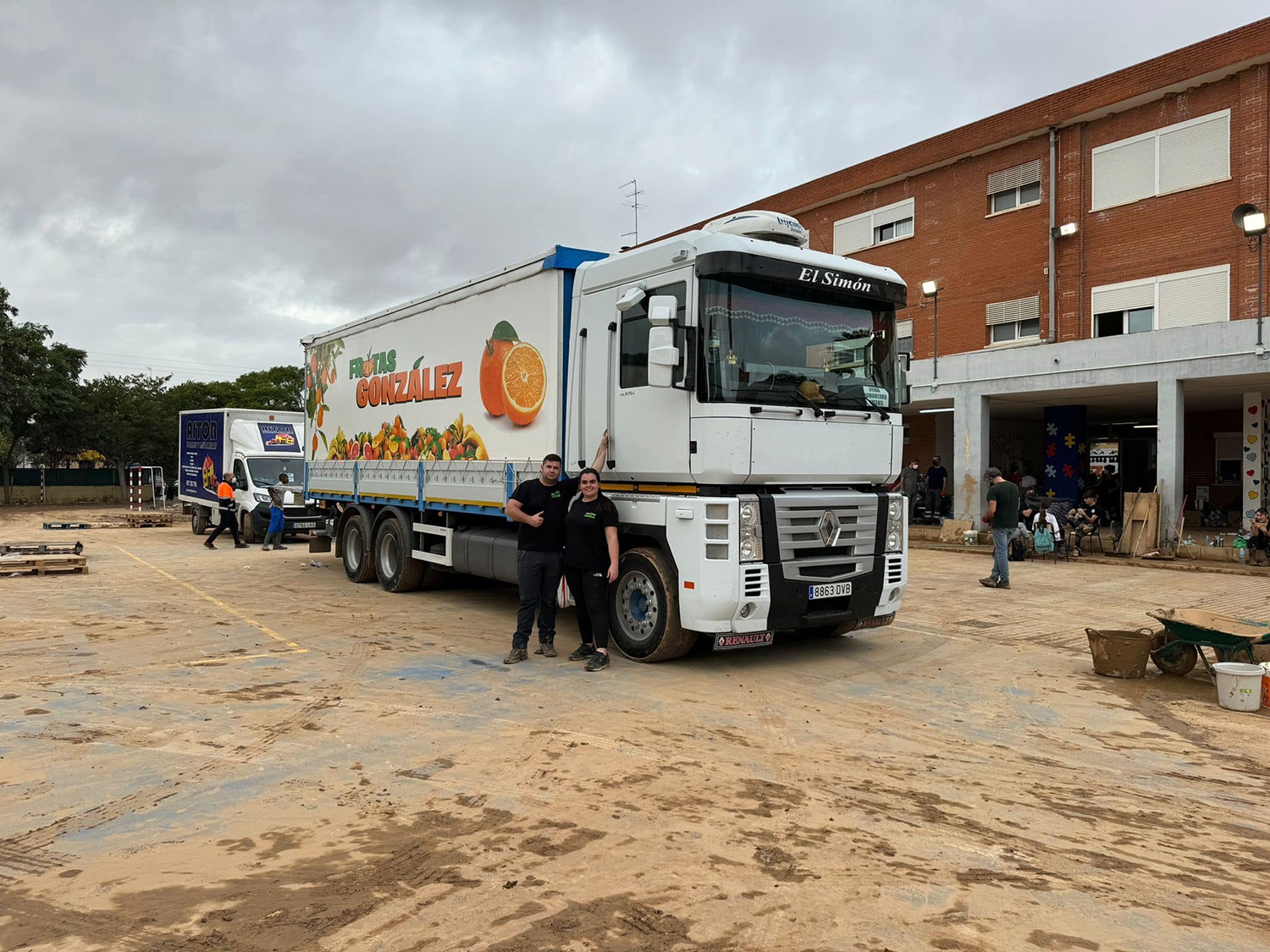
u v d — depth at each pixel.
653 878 3.46
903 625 9.27
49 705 5.97
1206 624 7.05
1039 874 3.55
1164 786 4.64
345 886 3.36
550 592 7.54
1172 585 11.97
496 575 9.03
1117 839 3.93
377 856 3.63
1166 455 14.95
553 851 3.69
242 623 9.17
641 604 7.47
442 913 3.15
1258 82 16.66
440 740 5.23
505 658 7.47
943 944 2.99
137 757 4.89
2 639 8.27
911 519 20.97
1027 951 2.95
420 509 10.62
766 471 6.74
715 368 6.59
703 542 6.63
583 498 7.20
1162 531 14.90
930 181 23.03
